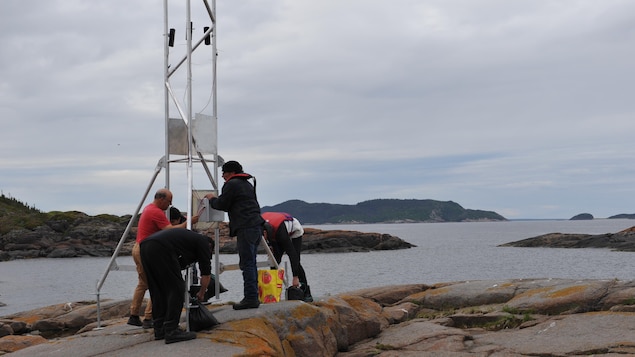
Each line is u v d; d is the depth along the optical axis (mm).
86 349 7707
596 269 52562
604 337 8820
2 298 38938
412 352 8953
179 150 9875
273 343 7664
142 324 9180
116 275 58281
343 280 45875
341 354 9328
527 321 10469
